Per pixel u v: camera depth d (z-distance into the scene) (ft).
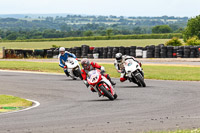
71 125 79.97
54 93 147.54
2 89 162.30
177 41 499.51
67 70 191.72
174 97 124.88
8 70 257.55
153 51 394.52
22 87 167.63
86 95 139.64
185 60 353.31
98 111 99.96
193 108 100.58
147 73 218.79
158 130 72.38
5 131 74.74
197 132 67.26
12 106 116.67
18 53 432.66
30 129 76.33
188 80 183.83
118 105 110.42
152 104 110.42
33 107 113.50
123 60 156.87
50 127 78.18
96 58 414.21
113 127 76.48
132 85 165.27
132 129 73.97
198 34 639.76
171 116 88.58
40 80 193.77
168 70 239.30
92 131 73.00
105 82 122.72
